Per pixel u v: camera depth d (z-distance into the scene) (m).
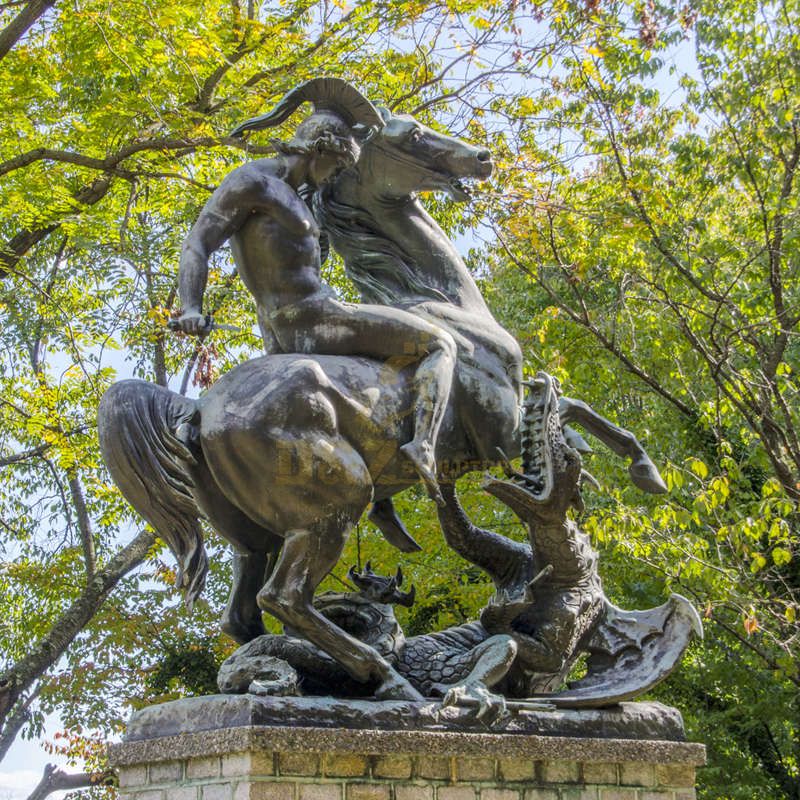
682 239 11.51
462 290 5.00
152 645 13.77
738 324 11.13
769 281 11.48
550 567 4.57
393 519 5.04
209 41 8.91
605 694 4.44
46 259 11.50
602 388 12.20
